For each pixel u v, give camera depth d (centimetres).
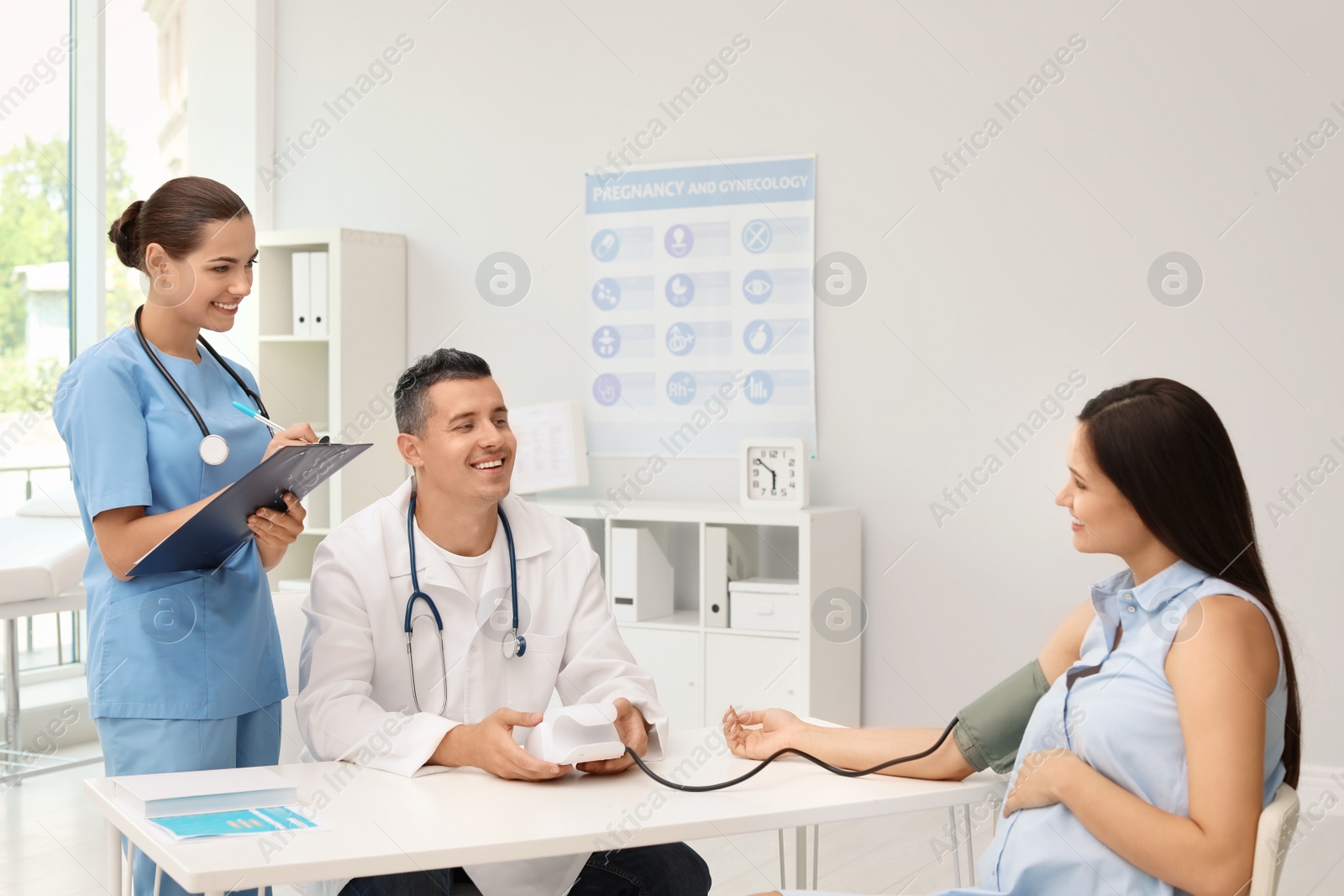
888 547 406
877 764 165
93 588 185
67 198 447
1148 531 139
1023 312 386
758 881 292
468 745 160
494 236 466
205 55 496
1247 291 359
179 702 181
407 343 481
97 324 450
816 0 411
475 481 182
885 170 404
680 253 434
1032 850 139
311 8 492
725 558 396
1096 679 141
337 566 184
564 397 455
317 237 454
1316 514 353
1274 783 134
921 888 285
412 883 161
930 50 396
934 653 400
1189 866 126
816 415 415
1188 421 136
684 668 399
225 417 194
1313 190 352
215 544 176
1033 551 386
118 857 143
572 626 196
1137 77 370
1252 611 132
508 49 462
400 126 480
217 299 186
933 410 399
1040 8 381
